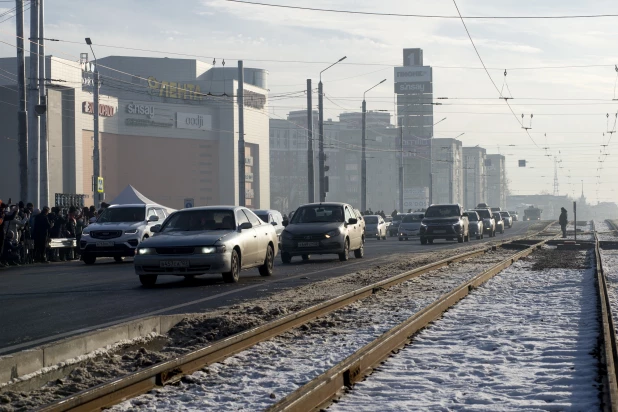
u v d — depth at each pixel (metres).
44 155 57.56
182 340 17.17
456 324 18.86
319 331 18.02
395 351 15.12
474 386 12.01
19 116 52.91
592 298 24.42
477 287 28.14
